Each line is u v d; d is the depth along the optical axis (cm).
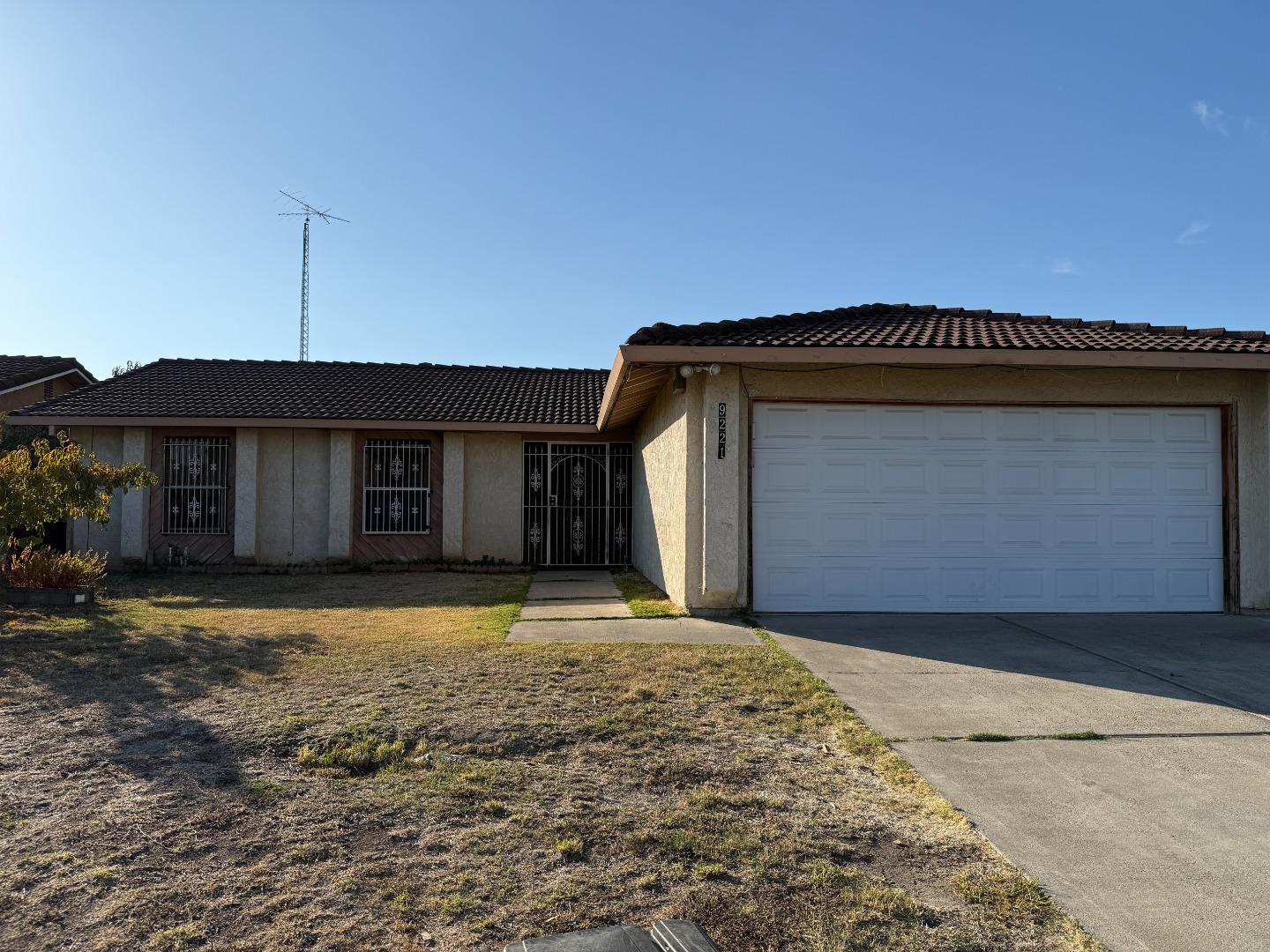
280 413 1512
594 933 263
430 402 1655
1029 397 980
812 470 977
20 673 670
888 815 407
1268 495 980
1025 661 725
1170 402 986
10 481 989
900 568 979
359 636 831
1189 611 988
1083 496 991
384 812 406
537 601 1116
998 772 459
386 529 1559
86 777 449
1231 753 491
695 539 959
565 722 542
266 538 1519
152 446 1513
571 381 1909
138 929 303
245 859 357
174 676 658
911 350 888
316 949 291
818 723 550
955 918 313
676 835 381
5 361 1980
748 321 977
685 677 657
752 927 307
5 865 350
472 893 330
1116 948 291
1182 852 363
